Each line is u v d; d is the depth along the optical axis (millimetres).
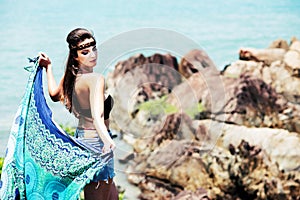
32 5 15961
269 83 12375
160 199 11133
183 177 11234
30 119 5828
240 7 16422
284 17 15672
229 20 16094
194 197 10789
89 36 5641
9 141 5910
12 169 5852
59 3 16312
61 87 5777
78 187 5484
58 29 15523
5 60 14000
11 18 15867
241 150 10977
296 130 11594
